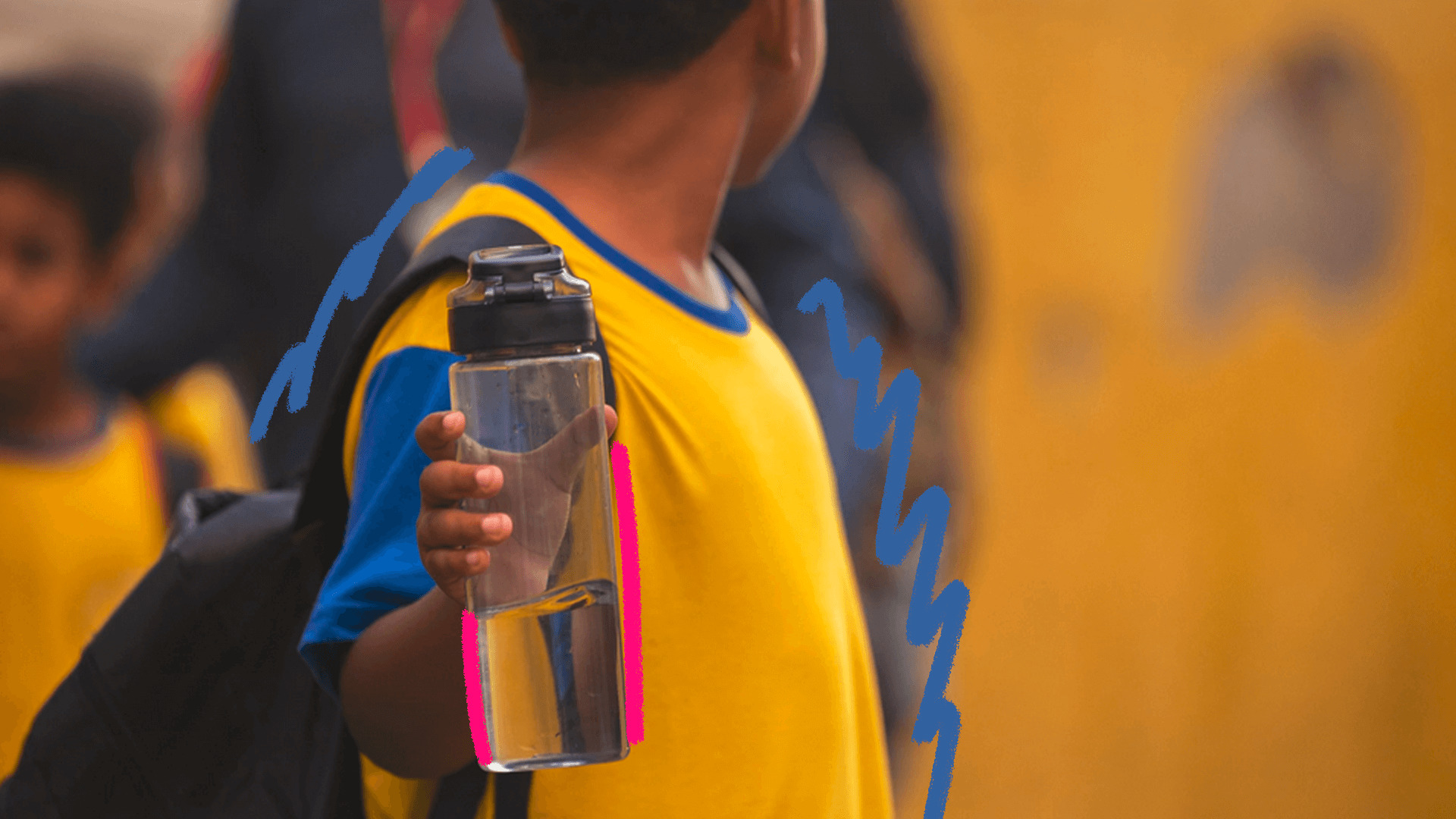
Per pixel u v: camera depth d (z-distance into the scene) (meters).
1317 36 10.76
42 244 5.04
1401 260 11.29
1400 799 11.45
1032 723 9.63
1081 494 9.74
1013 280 9.30
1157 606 10.23
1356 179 11.05
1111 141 9.72
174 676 2.57
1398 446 11.40
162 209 5.57
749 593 2.45
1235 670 10.67
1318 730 11.11
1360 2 10.94
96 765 2.58
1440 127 11.34
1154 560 10.19
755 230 5.38
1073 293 9.59
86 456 5.22
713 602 2.41
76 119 5.11
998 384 9.22
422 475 1.93
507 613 1.97
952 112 8.89
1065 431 9.62
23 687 4.96
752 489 2.49
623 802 2.34
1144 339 10.01
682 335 2.51
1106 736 9.97
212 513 2.79
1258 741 10.80
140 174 5.35
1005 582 9.42
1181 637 10.37
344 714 2.27
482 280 1.96
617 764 2.34
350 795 2.48
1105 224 9.74
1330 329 10.98
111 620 2.60
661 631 2.38
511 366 1.96
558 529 1.97
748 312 2.93
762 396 2.63
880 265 5.65
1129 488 10.02
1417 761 11.52
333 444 2.43
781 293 5.33
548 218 2.44
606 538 2.00
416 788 2.47
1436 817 11.52
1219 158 10.28
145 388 5.65
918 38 8.27
